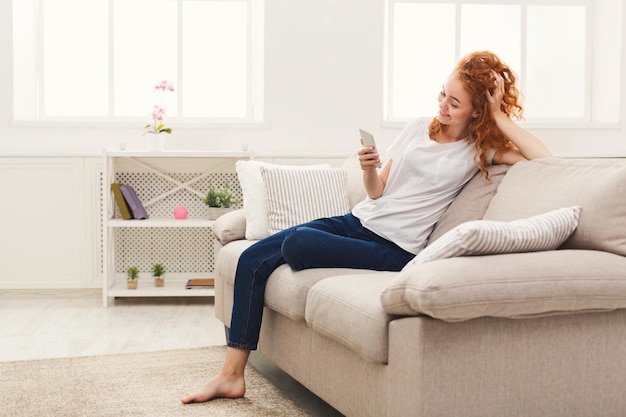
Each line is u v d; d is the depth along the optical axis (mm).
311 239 2369
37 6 4738
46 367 2871
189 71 4820
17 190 4551
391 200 2557
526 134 2428
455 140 2568
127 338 3408
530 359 1771
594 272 1762
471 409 1721
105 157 4199
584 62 4934
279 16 4598
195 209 4664
